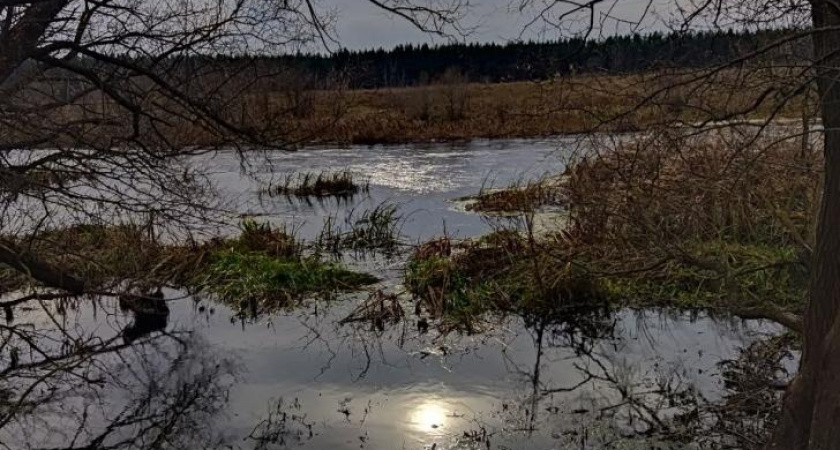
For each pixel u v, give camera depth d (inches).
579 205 380.8
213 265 400.2
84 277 327.0
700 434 211.0
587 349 294.2
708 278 310.3
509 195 624.1
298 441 216.4
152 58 266.1
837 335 129.2
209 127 292.2
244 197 700.7
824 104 150.8
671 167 315.3
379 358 287.0
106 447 223.8
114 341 315.3
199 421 234.4
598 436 213.8
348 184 754.8
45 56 249.3
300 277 381.4
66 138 257.3
